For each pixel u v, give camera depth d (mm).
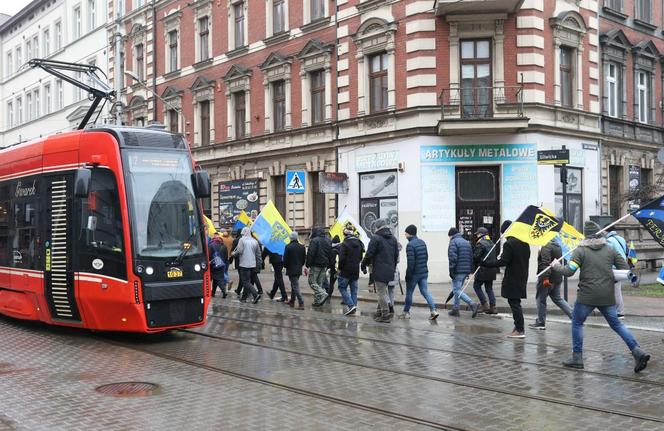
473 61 21891
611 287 8570
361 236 17750
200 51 32500
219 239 18500
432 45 21688
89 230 10820
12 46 51312
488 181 21812
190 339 11375
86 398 7363
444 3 20625
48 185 11695
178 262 10781
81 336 11711
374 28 23203
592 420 6449
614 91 26016
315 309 15820
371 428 6242
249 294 19078
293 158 26969
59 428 6238
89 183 10336
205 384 8031
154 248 10578
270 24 28016
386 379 8227
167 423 6402
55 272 11367
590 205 23625
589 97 23891
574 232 13703
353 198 24094
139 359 9609
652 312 14484
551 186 21719
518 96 21406
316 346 10594
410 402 7145
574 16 22984
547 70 22141
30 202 12172
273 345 10703
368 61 23766
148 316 10391
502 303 16156
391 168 22703
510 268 11359
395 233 22578
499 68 21562
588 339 11125
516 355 9727
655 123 27766
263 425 6332
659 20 28469
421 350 10180
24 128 49219
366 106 23656
